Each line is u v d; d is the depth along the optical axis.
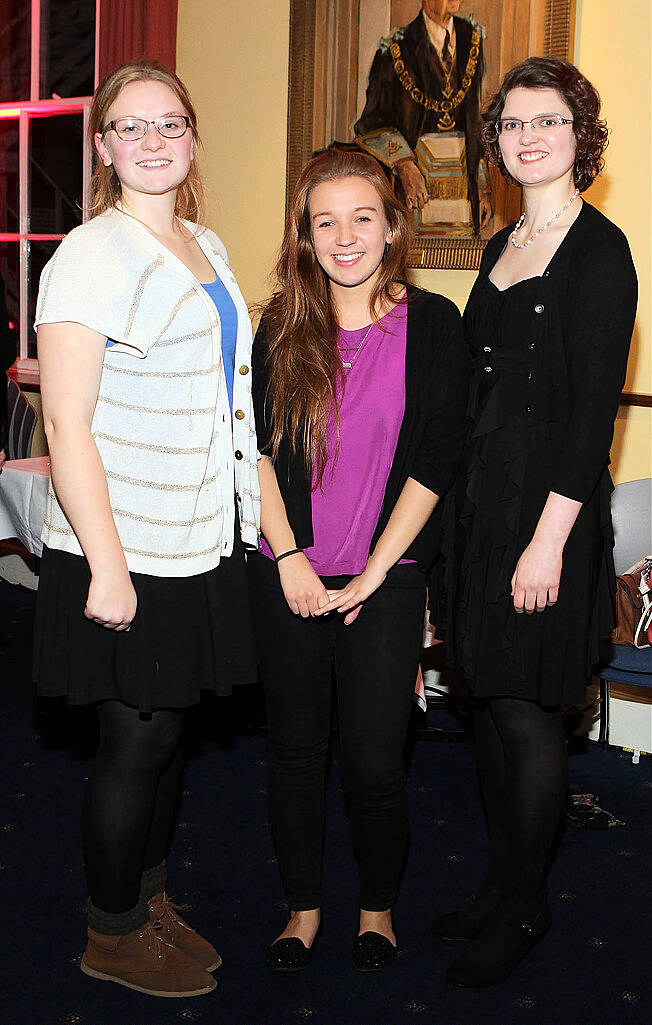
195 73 4.61
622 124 3.51
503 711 2.18
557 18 3.51
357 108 4.04
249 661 2.11
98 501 1.84
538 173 2.02
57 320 1.80
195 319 1.90
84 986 2.21
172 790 2.21
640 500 3.29
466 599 2.10
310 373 2.04
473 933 2.37
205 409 1.95
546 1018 2.13
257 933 2.40
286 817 2.21
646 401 3.53
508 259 2.13
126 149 1.87
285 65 4.33
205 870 2.68
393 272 2.08
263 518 2.12
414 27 3.84
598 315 1.95
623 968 2.31
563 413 2.03
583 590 2.05
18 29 5.95
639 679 2.95
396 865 2.23
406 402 2.04
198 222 2.11
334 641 2.15
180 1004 2.15
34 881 2.61
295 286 2.08
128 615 1.89
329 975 2.26
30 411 4.71
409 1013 2.14
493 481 2.05
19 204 6.06
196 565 1.98
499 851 2.35
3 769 3.26
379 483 2.07
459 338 2.07
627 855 2.83
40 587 2.00
